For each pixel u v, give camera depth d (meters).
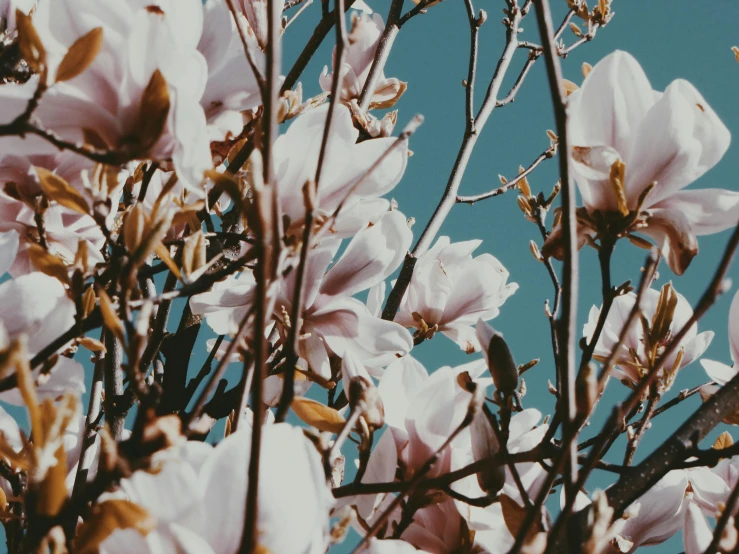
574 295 0.63
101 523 0.55
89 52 0.65
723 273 0.61
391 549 0.68
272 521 0.58
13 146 0.68
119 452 0.57
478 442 0.75
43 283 0.71
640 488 0.76
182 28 0.70
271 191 0.56
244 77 0.75
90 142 0.68
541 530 0.71
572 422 0.61
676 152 0.78
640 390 0.63
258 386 0.56
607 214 0.77
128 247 0.65
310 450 0.60
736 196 0.78
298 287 0.61
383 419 0.75
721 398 0.78
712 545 0.65
